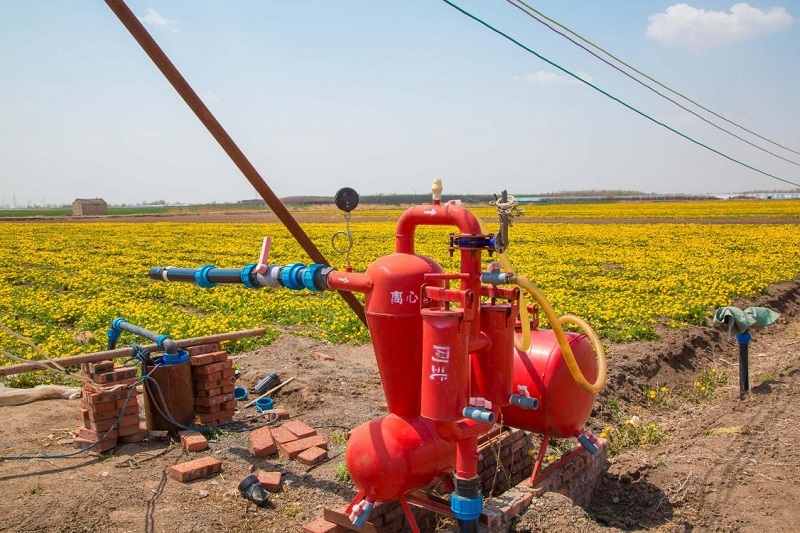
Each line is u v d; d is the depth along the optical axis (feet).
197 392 25.22
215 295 59.47
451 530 17.16
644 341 41.52
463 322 14.62
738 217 187.32
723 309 31.60
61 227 192.34
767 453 24.48
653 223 170.60
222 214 350.02
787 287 65.05
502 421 20.35
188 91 17.21
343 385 31.32
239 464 21.65
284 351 38.45
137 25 16.21
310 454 21.89
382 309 15.70
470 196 365.40
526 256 96.17
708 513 20.38
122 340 41.39
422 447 16.07
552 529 17.84
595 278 70.79
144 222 232.94
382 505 18.28
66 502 18.44
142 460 21.86
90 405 22.56
